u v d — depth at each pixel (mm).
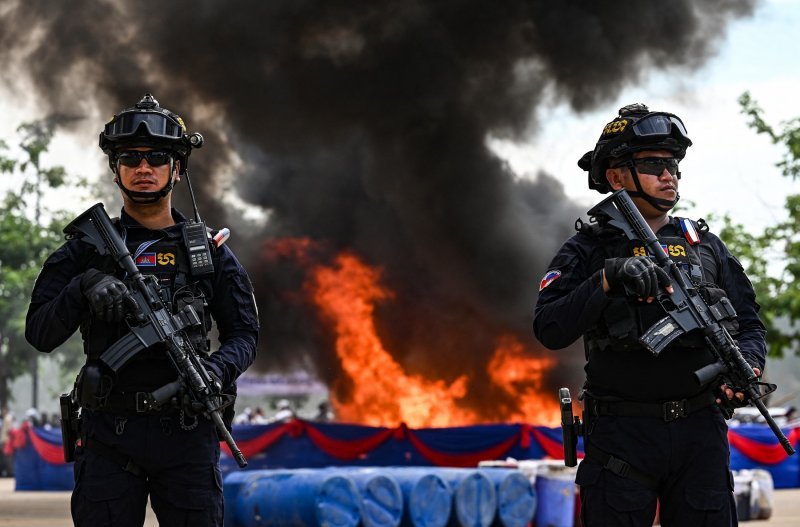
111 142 4910
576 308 4797
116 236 4789
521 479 11898
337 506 10484
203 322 4836
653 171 5117
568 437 5109
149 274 4824
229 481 11047
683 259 5059
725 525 4938
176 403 4684
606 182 5383
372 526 10711
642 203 5184
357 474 10867
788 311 25297
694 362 4930
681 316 4879
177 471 4762
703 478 4930
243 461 4645
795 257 26125
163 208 5004
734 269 5258
